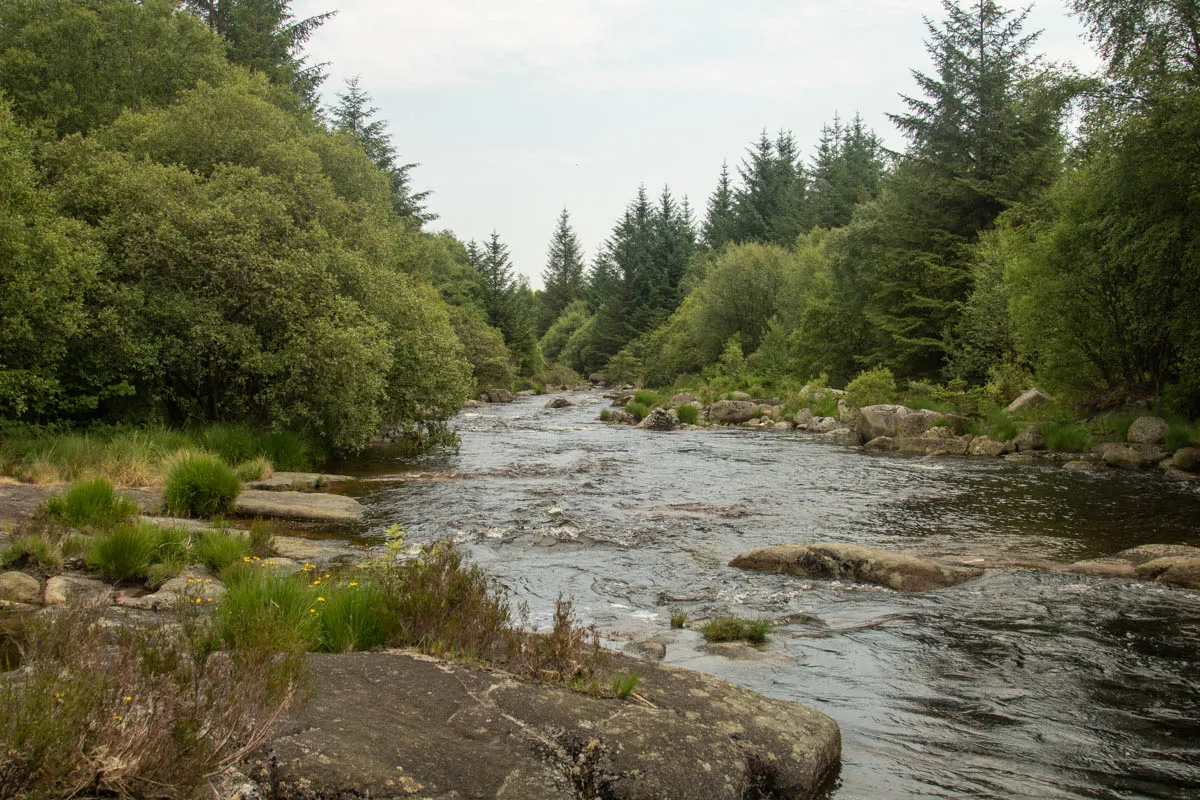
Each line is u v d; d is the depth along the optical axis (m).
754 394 39.22
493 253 70.50
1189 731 4.77
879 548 9.83
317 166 21.12
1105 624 6.85
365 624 5.43
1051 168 30.59
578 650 5.03
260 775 3.23
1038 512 12.35
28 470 11.87
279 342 16.91
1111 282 18.97
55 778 2.81
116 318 14.76
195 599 5.55
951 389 27.16
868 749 4.54
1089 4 18.73
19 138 14.43
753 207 75.06
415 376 19.77
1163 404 18.97
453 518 11.54
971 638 6.57
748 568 9.09
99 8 23.30
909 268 33.22
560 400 43.16
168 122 19.64
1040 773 4.25
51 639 3.83
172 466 12.31
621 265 77.44
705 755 3.87
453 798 3.27
